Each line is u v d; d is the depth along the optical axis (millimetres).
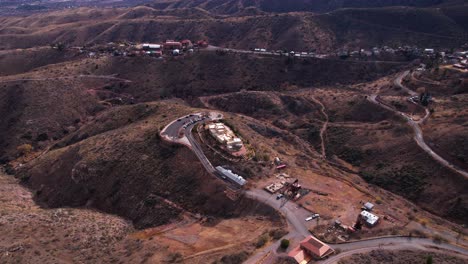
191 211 106250
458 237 89750
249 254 80375
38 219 106000
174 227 101188
